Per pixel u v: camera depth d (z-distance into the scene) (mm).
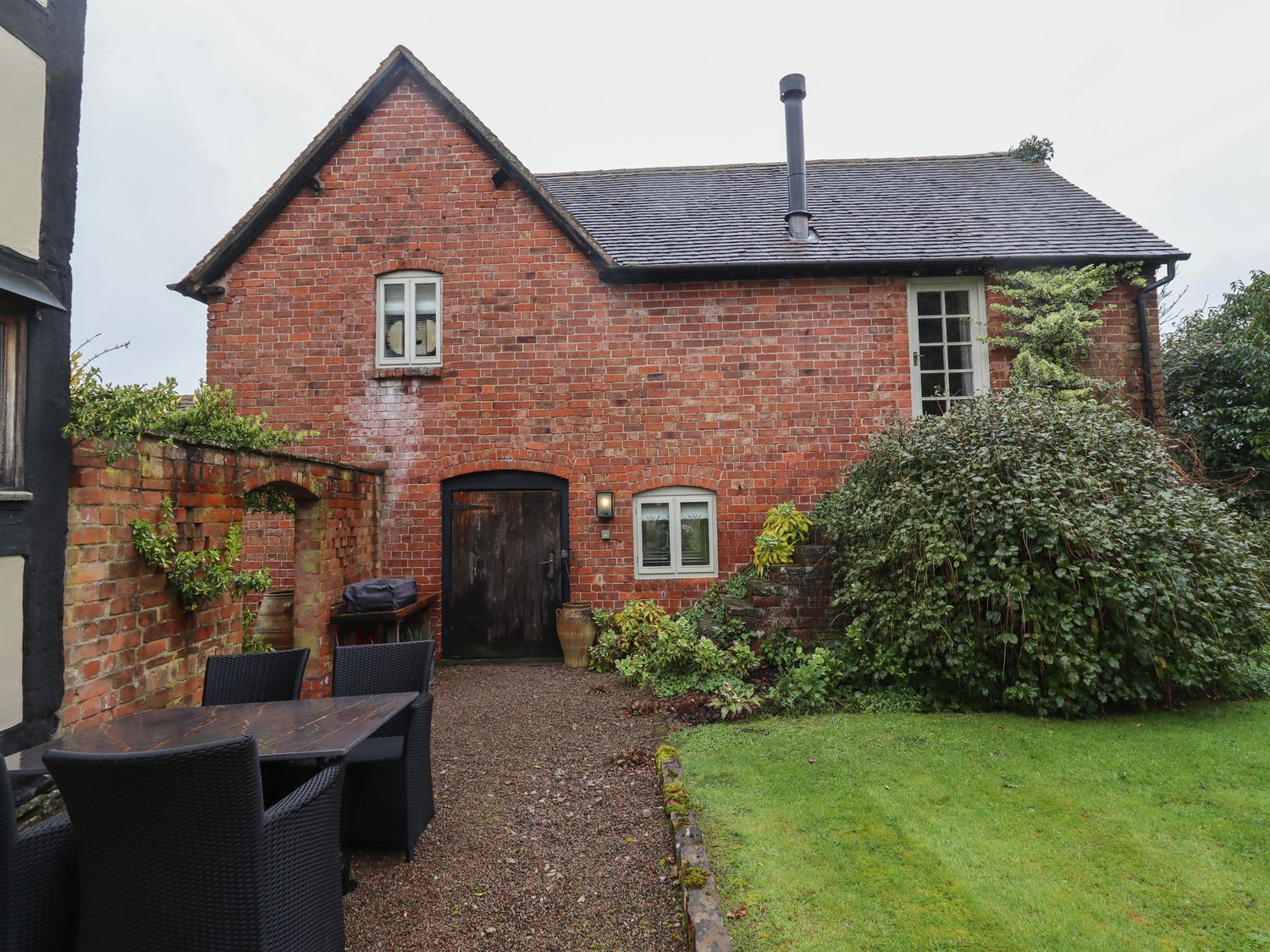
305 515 6020
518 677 6645
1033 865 2762
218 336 7676
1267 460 8367
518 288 7691
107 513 3359
